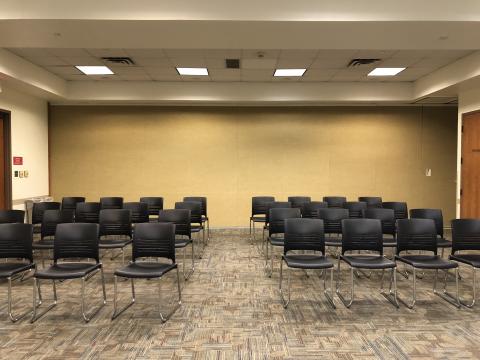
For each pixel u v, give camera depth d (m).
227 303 4.39
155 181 9.69
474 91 7.55
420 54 6.71
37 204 6.54
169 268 4.13
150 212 7.69
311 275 5.53
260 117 9.71
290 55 6.79
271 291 4.82
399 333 3.62
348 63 7.30
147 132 9.66
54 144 9.55
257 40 5.18
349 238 4.66
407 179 9.83
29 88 7.66
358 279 5.33
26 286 4.96
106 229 5.48
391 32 4.85
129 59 7.05
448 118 9.77
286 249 4.66
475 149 7.52
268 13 4.50
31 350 3.26
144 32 4.87
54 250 4.23
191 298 4.56
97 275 5.47
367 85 8.96
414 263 4.29
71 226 4.28
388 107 9.76
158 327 3.74
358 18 4.49
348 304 4.34
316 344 3.40
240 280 5.29
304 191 9.79
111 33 4.90
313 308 4.25
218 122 9.69
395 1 4.48
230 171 9.74
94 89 8.84
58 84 8.38
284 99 8.96
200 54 6.74
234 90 8.95
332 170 9.80
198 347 3.34
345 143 9.78
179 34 4.94
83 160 9.60
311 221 4.67
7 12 4.40
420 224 4.71
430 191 9.84
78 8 4.42
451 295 4.69
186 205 6.78
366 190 9.81
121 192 9.67
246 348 3.32
